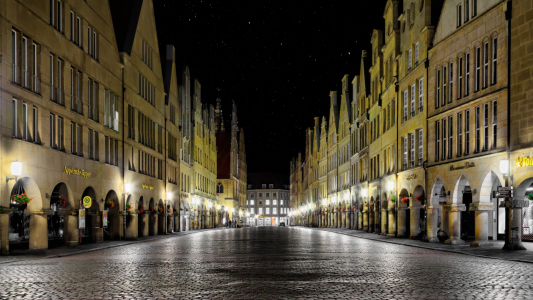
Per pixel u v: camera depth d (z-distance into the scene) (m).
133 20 42.84
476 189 27.88
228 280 13.42
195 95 74.38
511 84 24.83
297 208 143.25
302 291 11.49
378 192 50.03
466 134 29.69
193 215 72.06
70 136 29.52
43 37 26.45
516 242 24.11
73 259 20.48
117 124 38.44
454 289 11.76
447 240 31.05
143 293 11.29
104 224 33.88
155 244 32.44
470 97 29.09
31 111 25.05
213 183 95.25
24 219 26.62
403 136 40.75
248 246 29.64
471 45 29.06
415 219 37.78
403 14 41.00
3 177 22.00
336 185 77.88
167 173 54.97
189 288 12.02
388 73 46.41
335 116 80.88
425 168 34.84
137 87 43.59
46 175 25.97
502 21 25.77
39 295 11.06
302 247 28.45
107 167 35.44
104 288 12.04
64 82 28.98
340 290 11.62
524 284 12.59
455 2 31.14
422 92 36.44
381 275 14.47
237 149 124.44
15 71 23.98
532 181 23.59
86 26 32.66
